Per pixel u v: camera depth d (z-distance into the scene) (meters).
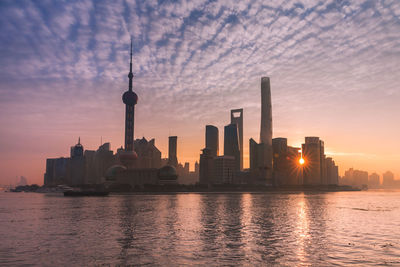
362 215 116.12
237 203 193.50
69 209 147.00
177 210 137.25
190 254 49.28
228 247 54.44
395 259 46.00
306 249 52.78
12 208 157.88
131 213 122.19
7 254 49.62
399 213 125.81
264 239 62.44
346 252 50.59
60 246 55.59
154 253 49.94
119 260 45.66
